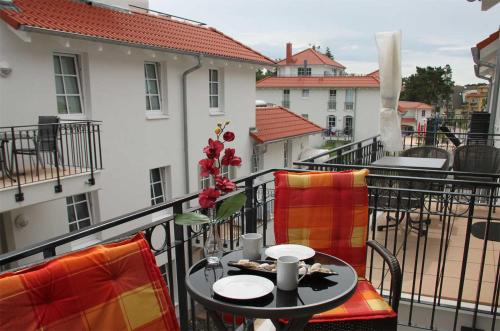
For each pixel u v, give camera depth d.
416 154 5.45
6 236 6.54
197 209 2.33
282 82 34.78
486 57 9.14
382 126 4.96
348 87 32.16
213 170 2.01
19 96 6.61
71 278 1.31
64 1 8.65
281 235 2.41
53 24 6.86
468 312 2.76
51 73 7.05
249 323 2.42
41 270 1.28
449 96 45.81
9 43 6.40
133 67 8.62
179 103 10.06
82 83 7.71
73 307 1.28
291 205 2.43
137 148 8.88
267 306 1.50
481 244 4.02
